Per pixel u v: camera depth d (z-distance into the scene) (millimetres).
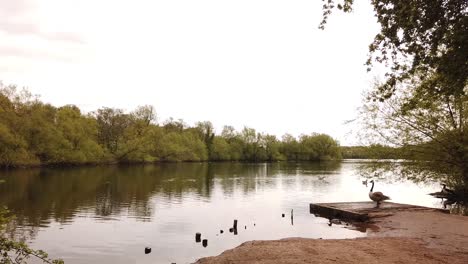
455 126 25953
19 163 72688
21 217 29375
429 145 26859
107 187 50375
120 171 81438
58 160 82062
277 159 164250
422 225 19469
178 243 21750
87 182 55719
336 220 24422
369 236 17891
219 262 12609
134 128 111625
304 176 76875
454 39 11664
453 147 25812
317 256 12805
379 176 29266
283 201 39938
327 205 27984
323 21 13031
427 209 25359
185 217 30172
